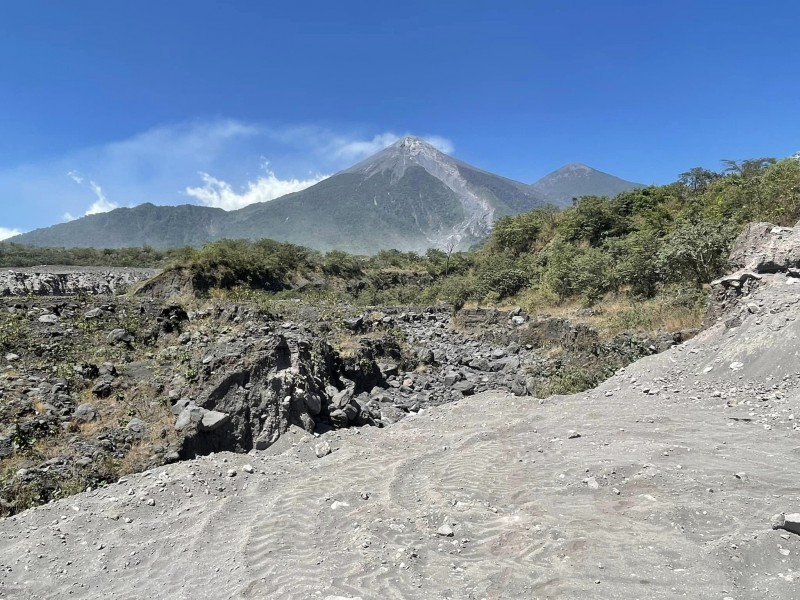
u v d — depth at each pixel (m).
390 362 18.81
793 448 6.85
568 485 6.55
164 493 7.21
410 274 51.78
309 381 11.83
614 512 5.70
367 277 49.94
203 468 7.97
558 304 25.77
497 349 22.39
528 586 4.47
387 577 4.80
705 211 23.50
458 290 33.00
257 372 10.60
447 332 26.20
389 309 31.70
